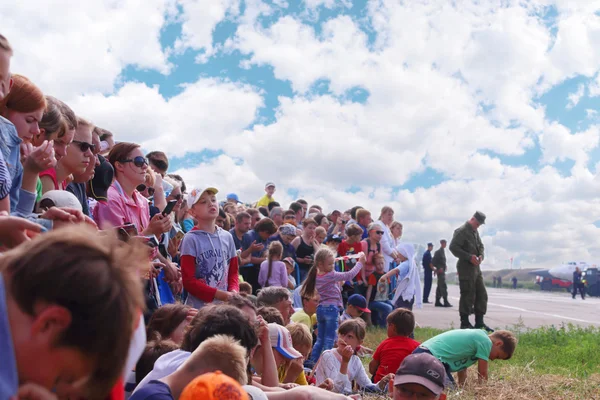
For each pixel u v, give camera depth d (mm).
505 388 7480
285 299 6617
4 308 1234
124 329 1318
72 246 1296
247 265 10117
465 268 14336
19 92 3523
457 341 7316
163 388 2604
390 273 12656
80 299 1242
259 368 4555
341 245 12461
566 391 7766
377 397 6543
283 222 12914
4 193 3018
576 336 13352
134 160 5586
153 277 4992
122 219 5352
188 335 3352
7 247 2094
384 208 13734
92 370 1312
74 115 4254
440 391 3939
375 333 11680
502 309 26750
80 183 4746
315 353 9000
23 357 1248
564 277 56656
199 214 6195
